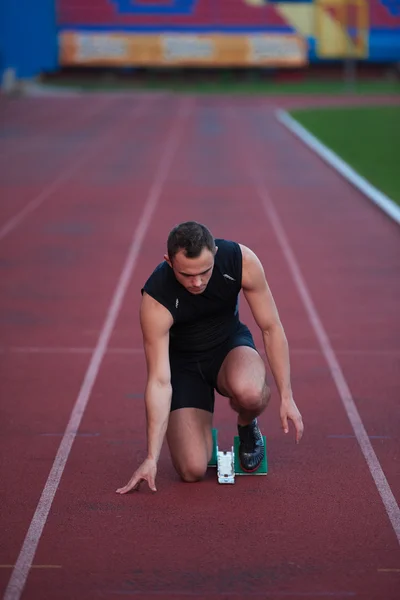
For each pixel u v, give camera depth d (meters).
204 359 5.12
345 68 61.81
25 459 5.43
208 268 4.34
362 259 11.34
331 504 4.79
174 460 5.01
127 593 3.89
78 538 4.41
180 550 4.28
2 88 51.53
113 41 59.94
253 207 15.31
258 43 61.00
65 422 6.05
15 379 6.95
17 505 4.79
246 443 5.12
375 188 16.66
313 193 16.86
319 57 61.22
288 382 4.91
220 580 4.00
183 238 4.27
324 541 4.37
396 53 61.28
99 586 3.95
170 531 4.48
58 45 59.09
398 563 4.15
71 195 16.47
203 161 21.66
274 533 4.46
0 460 5.41
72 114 36.81
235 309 5.07
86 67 60.78
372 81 61.16
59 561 4.18
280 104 42.75
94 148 24.48
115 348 7.75
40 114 36.78
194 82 61.09
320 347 7.76
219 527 4.52
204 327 5.00
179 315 4.77
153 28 60.47
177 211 14.84
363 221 14.03
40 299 9.40
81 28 59.84
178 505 4.77
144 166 20.66
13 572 4.08
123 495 4.91
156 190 17.12
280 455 5.48
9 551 4.28
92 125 31.92
